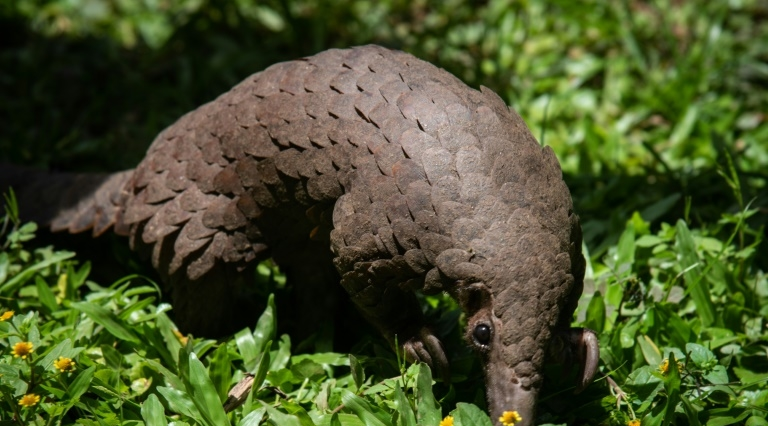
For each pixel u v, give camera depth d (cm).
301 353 563
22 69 859
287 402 478
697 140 799
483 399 486
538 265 447
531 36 946
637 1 1018
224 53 897
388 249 467
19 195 627
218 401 462
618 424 482
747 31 976
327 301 586
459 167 459
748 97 884
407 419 454
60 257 577
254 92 530
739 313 563
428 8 1014
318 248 552
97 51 903
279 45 930
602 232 657
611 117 848
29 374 468
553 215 461
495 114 478
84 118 809
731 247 607
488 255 448
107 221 589
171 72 895
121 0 998
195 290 546
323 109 498
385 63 507
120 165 754
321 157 492
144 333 531
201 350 520
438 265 456
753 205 677
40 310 558
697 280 559
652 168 751
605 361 520
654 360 521
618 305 566
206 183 532
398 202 462
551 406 501
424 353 491
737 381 525
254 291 619
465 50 932
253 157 516
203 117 547
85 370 468
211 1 947
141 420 477
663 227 623
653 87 862
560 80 885
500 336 446
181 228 537
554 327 453
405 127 474
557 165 485
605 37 941
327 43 941
